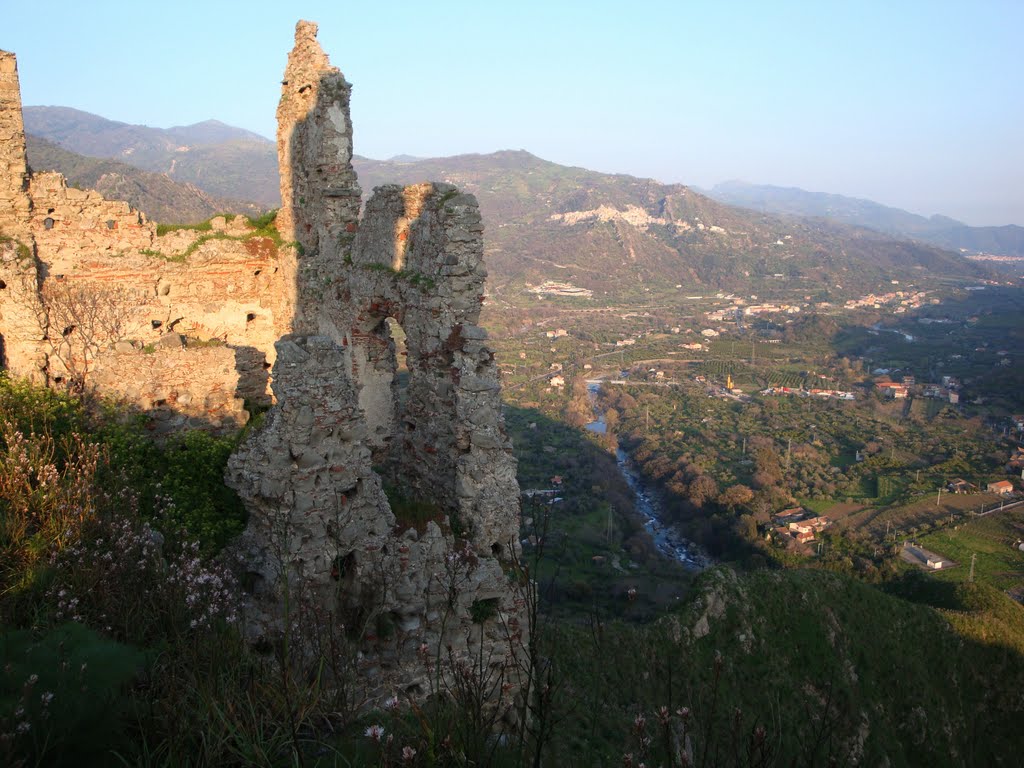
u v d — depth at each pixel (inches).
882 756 850.8
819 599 1000.2
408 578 398.0
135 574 323.0
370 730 236.7
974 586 1449.3
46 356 657.0
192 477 493.0
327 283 700.0
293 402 382.3
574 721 500.4
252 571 389.7
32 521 355.3
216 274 776.9
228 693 262.5
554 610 1092.5
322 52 708.0
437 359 503.2
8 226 658.2
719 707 722.8
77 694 233.0
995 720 1003.9
